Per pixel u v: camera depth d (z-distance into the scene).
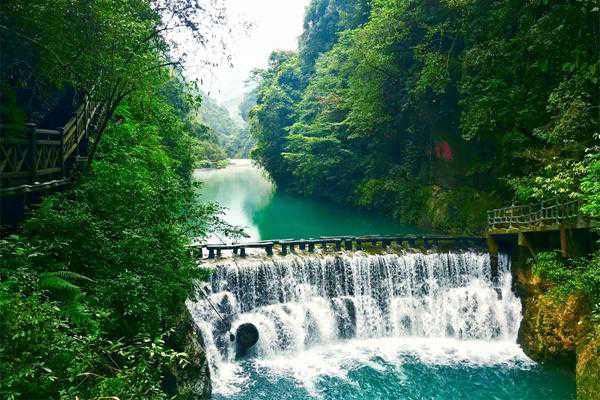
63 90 12.71
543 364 13.48
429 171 27.22
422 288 16.64
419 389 12.46
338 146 34.72
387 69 27.06
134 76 9.63
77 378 5.52
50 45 8.76
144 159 14.93
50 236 7.66
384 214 30.66
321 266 16.09
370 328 16.00
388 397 12.09
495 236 16.91
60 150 9.95
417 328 16.12
